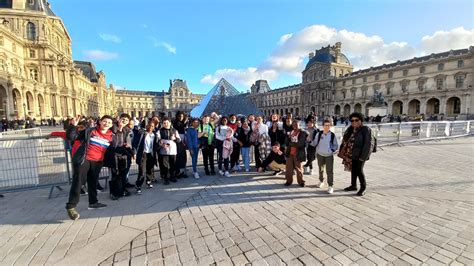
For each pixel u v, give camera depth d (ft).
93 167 15.93
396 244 11.60
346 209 15.89
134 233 12.91
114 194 18.08
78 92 208.23
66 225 13.85
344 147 19.85
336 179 23.61
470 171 26.00
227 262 10.36
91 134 15.94
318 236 12.44
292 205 16.69
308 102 307.17
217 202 17.38
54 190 20.22
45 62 170.40
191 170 27.78
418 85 206.18
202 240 12.14
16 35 154.30
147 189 20.61
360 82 250.98
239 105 65.77
